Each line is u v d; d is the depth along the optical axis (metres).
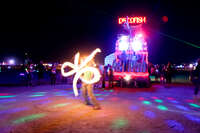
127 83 12.59
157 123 4.59
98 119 4.90
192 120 4.86
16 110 5.85
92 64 6.37
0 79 17.88
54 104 6.80
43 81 16.97
